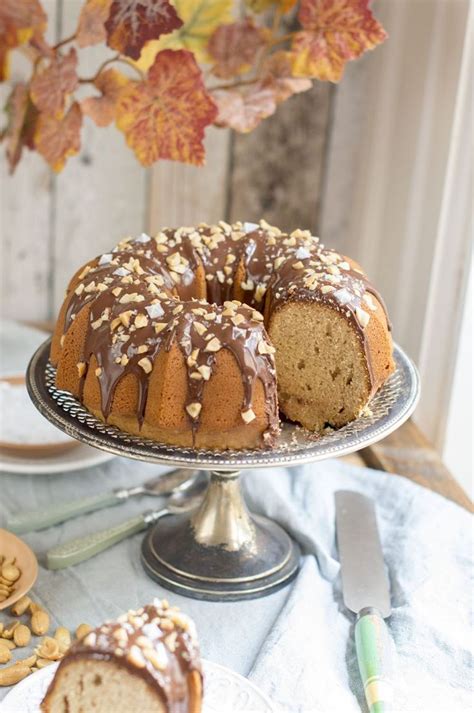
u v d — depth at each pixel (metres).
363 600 0.92
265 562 0.96
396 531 1.01
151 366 0.88
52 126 1.03
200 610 0.92
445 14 1.20
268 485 1.04
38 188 1.40
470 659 0.87
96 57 1.35
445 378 1.22
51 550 0.96
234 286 1.00
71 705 0.74
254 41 1.03
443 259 1.22
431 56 1.22
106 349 0.90
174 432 0.89
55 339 0.98
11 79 1.31
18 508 1.03
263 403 0.89
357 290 0.96
